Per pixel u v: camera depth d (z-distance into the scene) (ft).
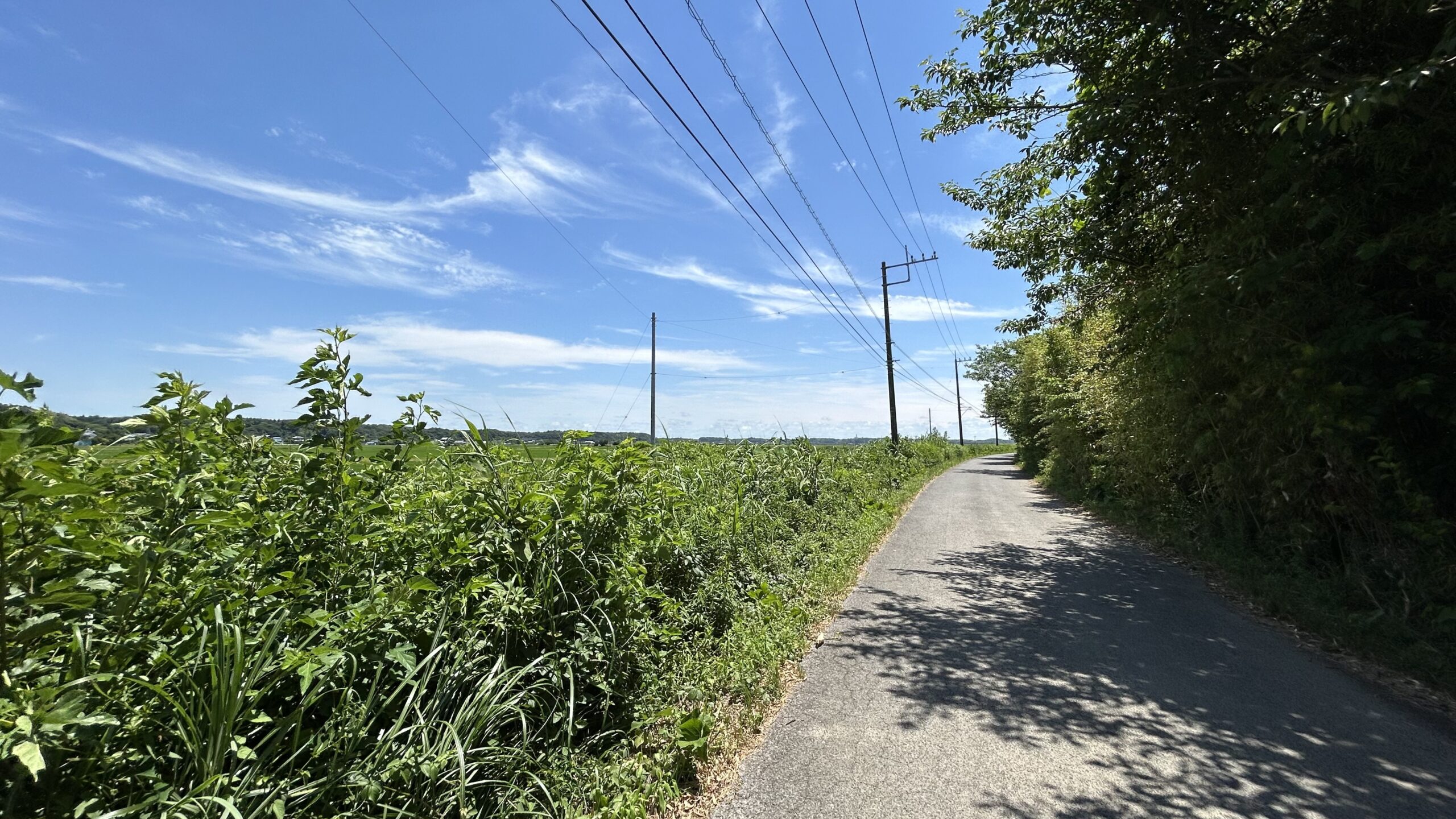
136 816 6.58
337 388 10.27
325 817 7.91
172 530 7.95
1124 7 23.38
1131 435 38.55
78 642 6.24
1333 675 15.89
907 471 77.51
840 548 29.55
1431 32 17.47
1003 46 28.63
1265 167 21.09
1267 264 18.89
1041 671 16.19
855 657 17.30
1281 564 24.38
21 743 5.25
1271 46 20.39
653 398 104.12
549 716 11.44
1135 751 12.03
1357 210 18.04
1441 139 16.69
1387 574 19.29
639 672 13.57
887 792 10.69
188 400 8.91
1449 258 16.96
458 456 13.98
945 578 26.86
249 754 7.12
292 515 9.67
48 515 5.98
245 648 7.99
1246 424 25.13
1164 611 21.71
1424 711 13.87
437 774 8.68
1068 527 42.06
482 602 11.60
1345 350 17.83
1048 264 37.78
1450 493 19.01
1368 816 9.98
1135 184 26.94
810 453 43.34
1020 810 10.11
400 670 9.96
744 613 18.74
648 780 10.69
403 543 11.28
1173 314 23.41
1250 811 10.10
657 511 16.94
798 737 12.75
